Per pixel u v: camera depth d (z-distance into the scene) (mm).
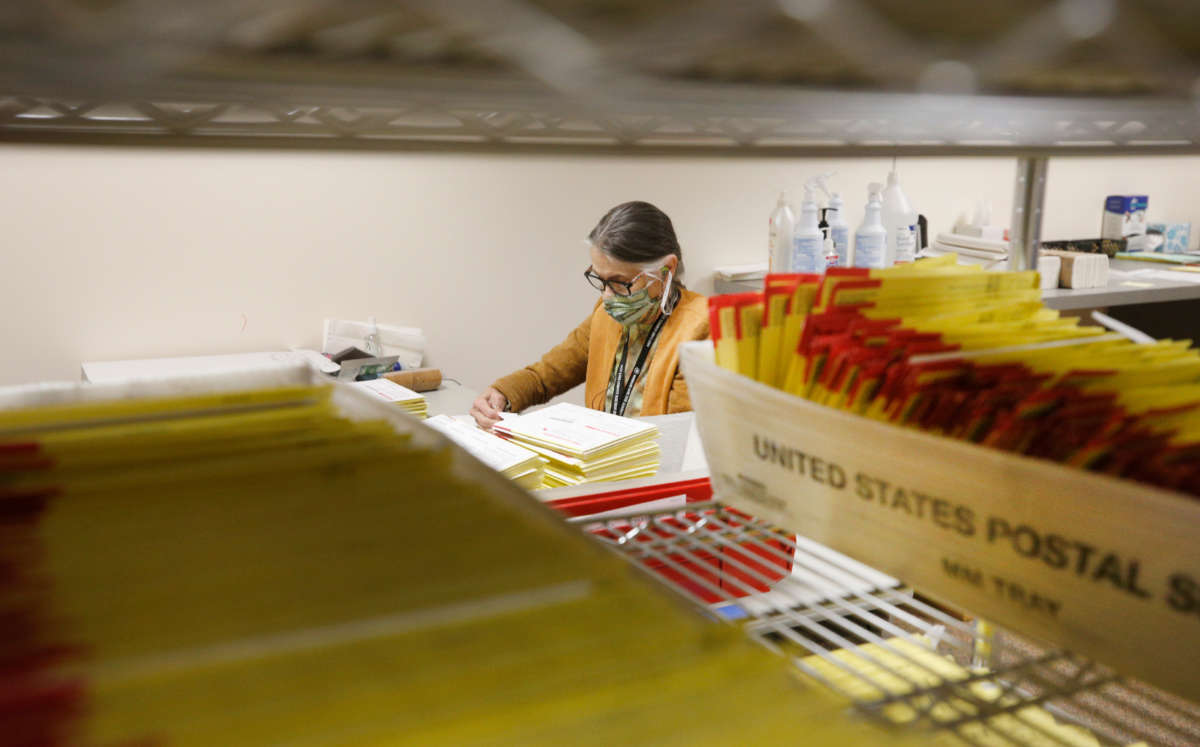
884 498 487
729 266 4602
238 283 3668
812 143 496
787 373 602
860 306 577
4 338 3354
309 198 3723
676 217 4426
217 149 369
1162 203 5328
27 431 474
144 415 511
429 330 4059
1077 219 5070
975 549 447
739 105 313
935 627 609
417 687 276
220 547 357
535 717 265
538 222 4160
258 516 386
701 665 302
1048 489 403
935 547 469
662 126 430
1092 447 416
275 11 224
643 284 2516
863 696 464
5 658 273
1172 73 319
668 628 323
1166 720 455
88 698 259
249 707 260
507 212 4090
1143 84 341
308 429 504
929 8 263
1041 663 479
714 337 596
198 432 492
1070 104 361
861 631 575
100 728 246
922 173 4840
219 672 276
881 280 582
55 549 349
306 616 312
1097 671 469
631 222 2477
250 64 250
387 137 386
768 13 253
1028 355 505
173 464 445
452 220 3996
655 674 294
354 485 429
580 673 291
